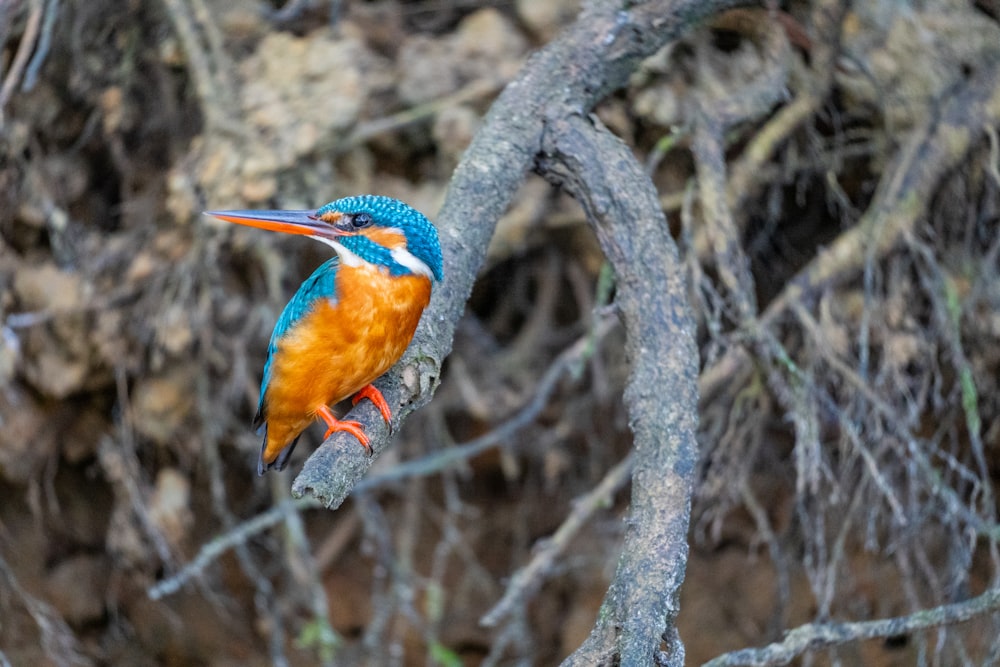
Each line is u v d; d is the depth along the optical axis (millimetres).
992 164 8695
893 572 10734
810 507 10492
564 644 12891
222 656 13320
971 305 9203
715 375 9359
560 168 6660
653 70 9312
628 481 11781
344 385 6129
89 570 12930
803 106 9234
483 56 10008
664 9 7156
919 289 9453
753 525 11945
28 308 10641
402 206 6121
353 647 13383
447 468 11719
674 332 5910
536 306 11672
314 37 10117
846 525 9336
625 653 4672
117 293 10609
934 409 9930
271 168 9672
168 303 10516
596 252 10852
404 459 12141
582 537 12844
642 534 5219
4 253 10461
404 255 5988
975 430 8656
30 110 10445
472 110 9969
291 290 11188
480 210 6453
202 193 9797
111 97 10516
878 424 8945
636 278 6105
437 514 13281
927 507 9336
